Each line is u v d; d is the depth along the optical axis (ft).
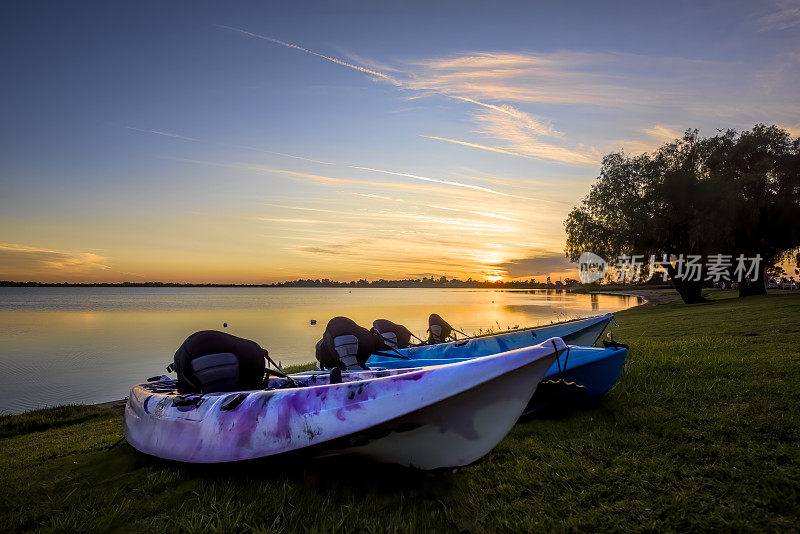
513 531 9.67
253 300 284.20
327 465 12.96
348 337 20.79
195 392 16.34
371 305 183.83
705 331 41.27
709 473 11.50
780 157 96.89
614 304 161.89
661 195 102.53
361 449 12.28
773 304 63.52
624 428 15.26
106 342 70.64
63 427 24.85
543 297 286.25
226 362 16.48
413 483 12.64
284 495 11.72
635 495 10.77
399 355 23.44
